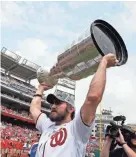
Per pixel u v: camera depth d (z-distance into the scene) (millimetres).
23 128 57062
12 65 67875
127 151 4734
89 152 34938
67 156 2996
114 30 3066
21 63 67938
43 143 3316
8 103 64438
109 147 5023
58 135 3188
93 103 2889
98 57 2949
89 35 2830
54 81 4039
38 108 4328
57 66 3500
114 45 3117
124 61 3115
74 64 3156
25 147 38188
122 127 5102
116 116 5121
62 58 3279
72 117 3705
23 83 71125
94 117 2975
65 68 3350
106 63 2928
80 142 3039
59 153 3045
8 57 66188
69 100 3678
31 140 48688
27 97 66750
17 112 61625
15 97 65500
